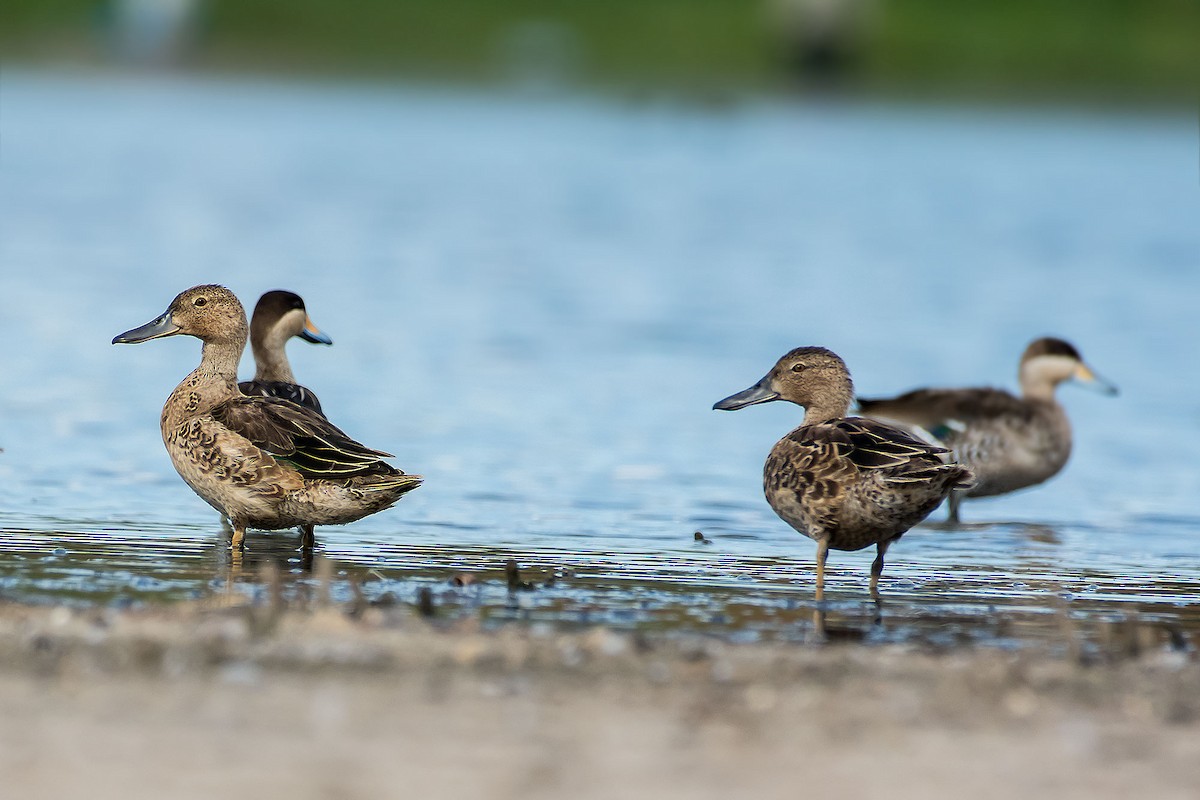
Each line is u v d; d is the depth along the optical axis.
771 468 12.39
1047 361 18.23
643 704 8.37
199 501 14.37
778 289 29.72
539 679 8.75
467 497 14.90
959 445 16.36
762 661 9.27
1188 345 25.02
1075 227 39.72
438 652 9.18
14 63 67.31
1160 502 16.31
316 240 34.25
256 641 9.26
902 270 32.59
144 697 8.19
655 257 33.59
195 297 13.30
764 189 46.22
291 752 7.44
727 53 75.31
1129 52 76.50
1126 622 10.68
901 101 70.00
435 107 63.56
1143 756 7.77
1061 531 14.94
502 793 6.99
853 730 8.04
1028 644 10.27
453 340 23.45
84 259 30.17
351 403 19.03
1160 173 50.22
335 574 11.76
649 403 19.72
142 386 19.47
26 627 9.38
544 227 37.84
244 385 14.45
